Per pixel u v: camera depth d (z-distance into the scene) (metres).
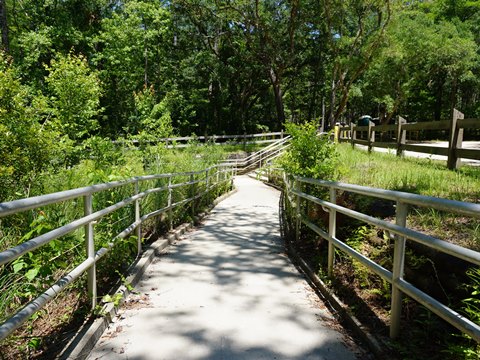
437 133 34.34
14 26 26.17
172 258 5.69
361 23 26.19
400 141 10.27
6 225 3.63
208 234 7.59
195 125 32.94
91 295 3.38
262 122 42.97
